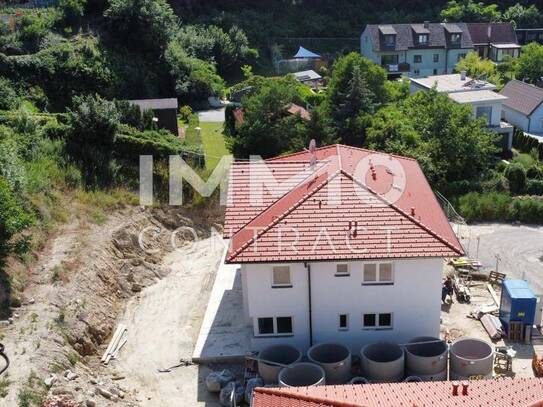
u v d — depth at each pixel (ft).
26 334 74.38
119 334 86.17
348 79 179.32
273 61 288.71
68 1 216.95
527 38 316.81
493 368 77.46
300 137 149.79
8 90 163.12
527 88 203.51
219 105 224.53
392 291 79.66
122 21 216.33
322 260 75.61
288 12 327.88
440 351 77.41
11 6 221.46
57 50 193.77
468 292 94.94
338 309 80.69
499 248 116.78
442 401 51.31
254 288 79.56
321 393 54.65
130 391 74.95
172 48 229.86
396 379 74.13
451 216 128.57
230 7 318.04
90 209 109.60
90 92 193.67
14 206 85.56
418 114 153.48
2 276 82.07
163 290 99.40
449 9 335.47
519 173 140.77
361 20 334.24
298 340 82.33
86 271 91.40
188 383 77.15
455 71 265.13
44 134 123.54
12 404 62.90
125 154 126.21
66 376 70.79
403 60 285.02
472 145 143.95
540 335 85.10
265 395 55.93
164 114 166.30
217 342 84.33
